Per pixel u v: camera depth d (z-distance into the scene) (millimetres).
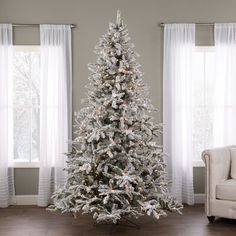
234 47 5066
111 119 3705
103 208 3604
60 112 4984
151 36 5148
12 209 4789
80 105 5125
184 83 5055
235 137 5074
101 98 3816
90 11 5117
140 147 3863
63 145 4980
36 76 5273
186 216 4422
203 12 5156
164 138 5062
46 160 4930
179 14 5152
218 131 5098
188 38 5055
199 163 5188
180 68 5051
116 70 3824
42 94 4953
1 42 4941
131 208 3676
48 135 4996
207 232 3812
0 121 4918
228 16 5156
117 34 3822
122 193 3639
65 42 5020
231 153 4566
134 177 3637
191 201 4984
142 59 5156
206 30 5172
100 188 3646
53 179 5047
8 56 4973
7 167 4941
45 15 5082
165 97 5062
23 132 5270
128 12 5141
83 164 3764
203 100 5344
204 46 5191
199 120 5352
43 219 4293
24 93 5270
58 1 5086
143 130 3861
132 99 3848
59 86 4984
